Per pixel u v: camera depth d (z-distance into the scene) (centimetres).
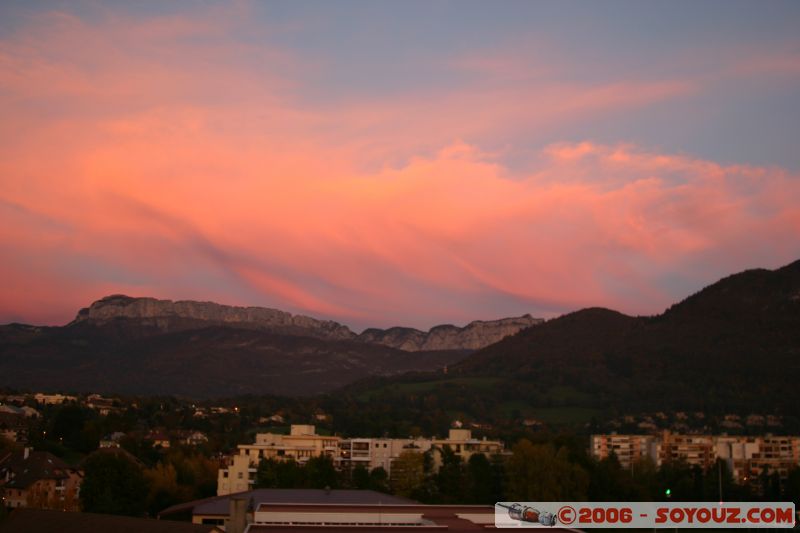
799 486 17725
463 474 16600
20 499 15200
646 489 16950
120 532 7600
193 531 7431
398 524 7556
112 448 19362
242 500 7494
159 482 15100
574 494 15500
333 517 7675
